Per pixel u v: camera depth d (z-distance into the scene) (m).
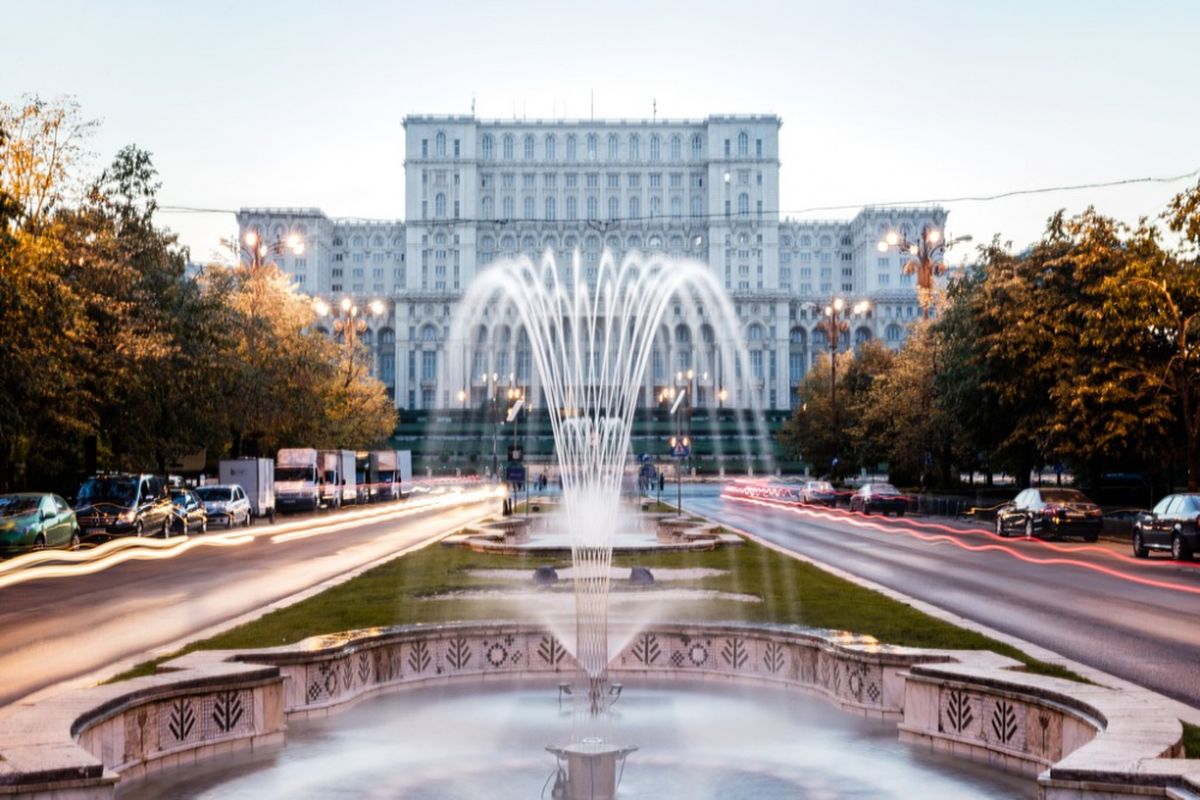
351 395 82.56
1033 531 40.56
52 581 26.33
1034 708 9.20
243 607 20.52
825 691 12.00
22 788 7.05
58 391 36.22
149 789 8.73
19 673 13.84
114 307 39.12
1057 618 18.36
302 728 10.74
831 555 32.75
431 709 11.57
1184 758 7.30
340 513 66.38
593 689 12.17
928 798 8.41
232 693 9.97
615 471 18.08
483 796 8.60
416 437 172.38
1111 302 39.84
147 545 39.25
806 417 94.50
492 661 13.30
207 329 47.06
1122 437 41.28
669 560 27.16
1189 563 30.94
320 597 19.48
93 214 41.69
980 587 23.61
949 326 52.03
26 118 36.47
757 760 9.56
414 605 17.92
